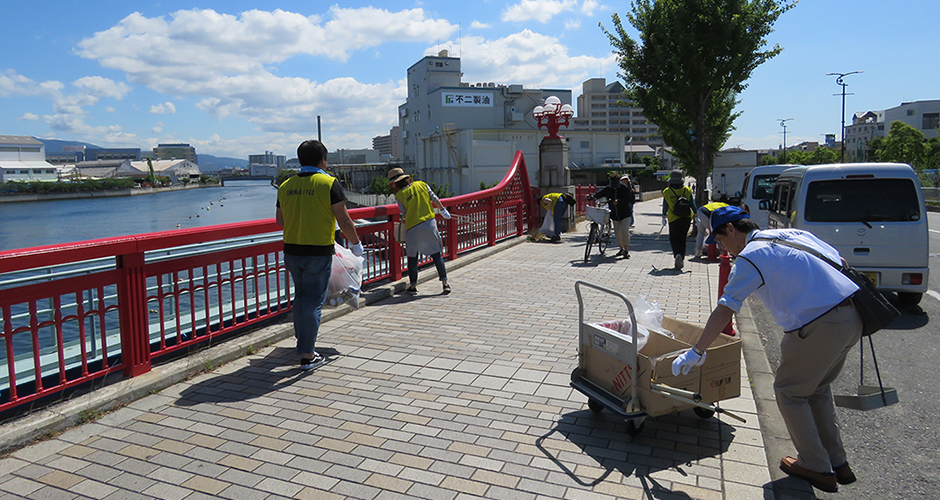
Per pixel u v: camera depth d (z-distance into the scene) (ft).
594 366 12.89
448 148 190.39
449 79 280.10
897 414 14.32
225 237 17.11
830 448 10.62
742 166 91.35
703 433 12.18
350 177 341.21
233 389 14.76
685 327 13.79
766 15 54.90
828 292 9.66
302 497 9.80
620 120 404.36
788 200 27.35
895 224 23.66
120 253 13.93
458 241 36.22
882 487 10.84
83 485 10.25
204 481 10.33
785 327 10.09
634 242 47.09
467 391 14.51
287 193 16.12
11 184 428.97
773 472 10.75
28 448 11.64
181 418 13.01
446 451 11.40
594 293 26.09
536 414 13.14
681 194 31.91
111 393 13.62
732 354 12.44
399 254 27.58
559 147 52.06
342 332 19.89
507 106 265.54
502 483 10.19
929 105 387.75
